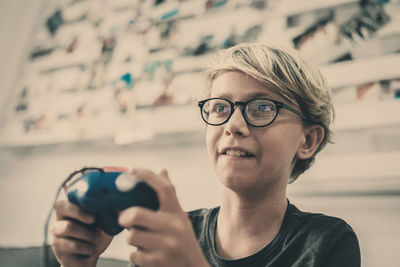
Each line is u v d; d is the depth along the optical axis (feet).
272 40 2.98
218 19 3.36
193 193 3.19
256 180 1.23
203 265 0.83
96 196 0.92
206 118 1.44
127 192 0.90
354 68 2.62
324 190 2.59
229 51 1.48
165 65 3.51
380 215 2.40
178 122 3.28
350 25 2.70
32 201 3.98
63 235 1.07
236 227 1.37
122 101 3.64
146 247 0.81
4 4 4.89
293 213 1.45
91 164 3.81
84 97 3.92
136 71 3.66
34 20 4.75
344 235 1.35
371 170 2.46
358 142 2.56
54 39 4.47
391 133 2.46
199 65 3.29
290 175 1.54
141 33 3.80
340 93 2.64
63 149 4.03
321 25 2.81
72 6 4.52
